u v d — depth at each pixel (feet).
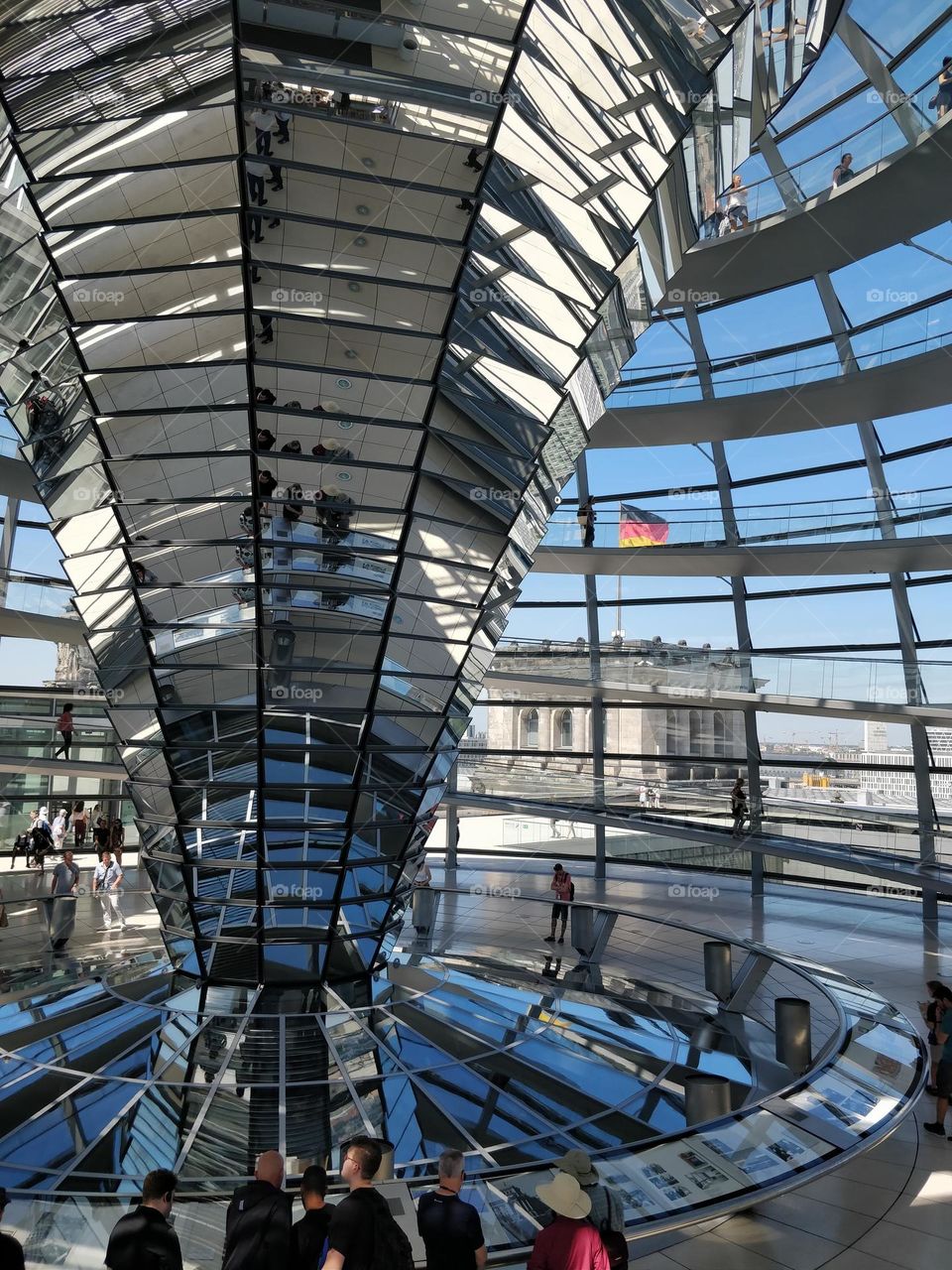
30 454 41.04
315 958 40.75
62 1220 20.54
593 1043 38.14
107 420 36.88
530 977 45.98
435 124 31.40
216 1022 36.58
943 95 56.85
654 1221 21.57
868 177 63.82
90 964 46.34
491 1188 21.74
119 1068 33.19
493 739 107.96
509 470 40.55
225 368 35.06
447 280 34.42
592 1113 32.99
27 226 34.35
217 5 28.66
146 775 42.70
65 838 93.50
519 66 30.42
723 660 84.64
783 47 42.75
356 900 41.45
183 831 40.96
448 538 39.91
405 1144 29.89
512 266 35.60
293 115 30.73
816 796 91.30
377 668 39.65
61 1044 35.14
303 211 32.58
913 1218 27.68
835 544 78.95
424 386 36.24
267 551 37.52
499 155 32.22
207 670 39.32
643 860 101.50
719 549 85.10
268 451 36.17
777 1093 27.68
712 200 47.93
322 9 29.07
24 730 88.48
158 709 40.29
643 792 88.38
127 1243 16.76
